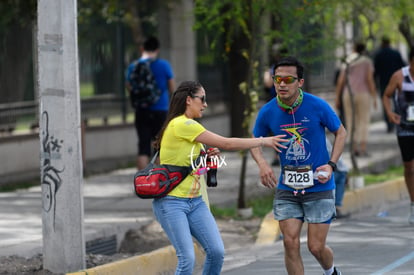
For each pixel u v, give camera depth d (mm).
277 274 18078
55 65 16750
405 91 22594
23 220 23422
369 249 20328
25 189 29984
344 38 28531
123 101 38844
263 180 14969
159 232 22484
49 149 16984
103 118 37625
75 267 17109
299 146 14930
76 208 17078
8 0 32875
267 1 24344
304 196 15008
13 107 32688
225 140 14125
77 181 17078
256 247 21359
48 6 16688
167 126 14383
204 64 43719
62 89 16750
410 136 22750
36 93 33844
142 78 28547
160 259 18391
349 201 26656
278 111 15000
